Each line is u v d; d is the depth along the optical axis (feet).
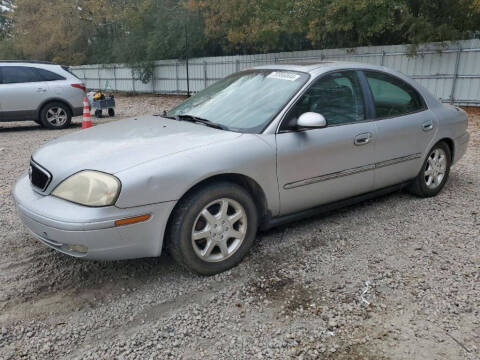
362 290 9.63
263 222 11.28
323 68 12.39
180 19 76.33
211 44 81.15
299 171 11.27
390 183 14.03
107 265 10.85
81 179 9.05
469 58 43.88
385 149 13.26
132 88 92.63
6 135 32.19
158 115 13.84
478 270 10.45
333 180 12.14
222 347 7.88
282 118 11.07
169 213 9.25
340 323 8.52
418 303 9.15
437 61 46.24
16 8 119.24
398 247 11.73
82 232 8.59
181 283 10.00
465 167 20.56
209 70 74.38
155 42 81.15
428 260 10.98
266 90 12.14
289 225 13.21
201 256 9.96
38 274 10.45
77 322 8.60
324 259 11.06
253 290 9.67
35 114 34.30
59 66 35.73
